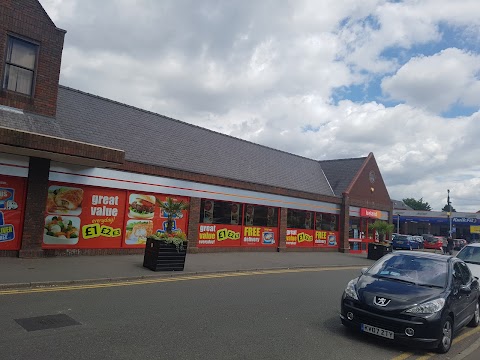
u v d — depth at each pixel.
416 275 7.47
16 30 12.12
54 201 13.23
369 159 30.14
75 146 11.60
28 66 12.45
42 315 6.75
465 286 7.67
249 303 8.84
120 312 7.27
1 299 7.67
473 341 7.48
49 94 12.79
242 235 20.11
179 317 7.23
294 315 8.10
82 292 8.77
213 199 18.50
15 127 11.28
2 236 11.99
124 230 15.11
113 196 14.83
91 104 17.36
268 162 25.08
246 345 6.01
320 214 25.56
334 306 9.23
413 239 39.03
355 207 28.17
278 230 22.28
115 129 16.97
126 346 5.55
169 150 18.33
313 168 29.88
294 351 5.94
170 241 12.30
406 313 6.31
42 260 12.16
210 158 20.31
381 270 7.83
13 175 12.11
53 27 12.95
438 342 6.32
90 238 14.15
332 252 25.97
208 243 18.41
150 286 10.02
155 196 16.14
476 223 56.66
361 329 6.64
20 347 5.22
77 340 5.64
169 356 5.31
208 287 10.43
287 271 15.18
